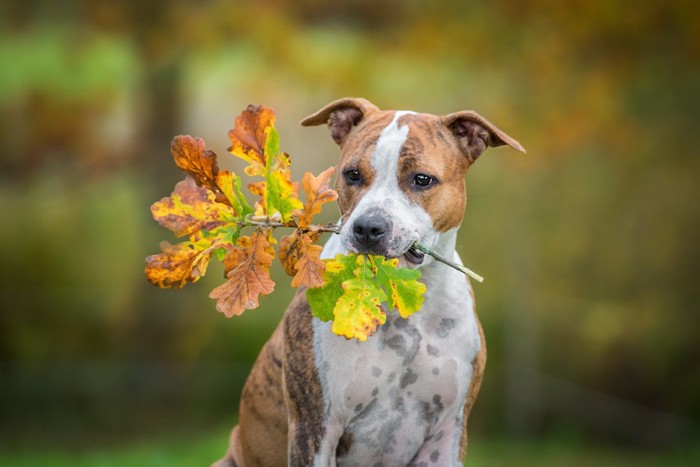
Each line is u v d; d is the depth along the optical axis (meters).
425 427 4.92
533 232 16.27
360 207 4.44
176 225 4.05
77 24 14.68
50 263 17.55
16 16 14.57
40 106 16.50
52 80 15.74
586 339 15.96
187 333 15.65
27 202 18.42
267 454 5.31
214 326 15.87
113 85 16.00
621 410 14.88
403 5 15.09
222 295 4.03
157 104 15.30
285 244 4.21
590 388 15.76
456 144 4.84
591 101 14.47
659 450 14.34
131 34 14.53
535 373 15.20
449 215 4.70
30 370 15.17
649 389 15.52
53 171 17.58
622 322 15.91
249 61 15.48
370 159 4.59
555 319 16.19
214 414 14.73
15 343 15.59
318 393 4.71
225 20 14.14
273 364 5.17
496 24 14.55
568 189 16.28
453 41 14.70
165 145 15.44
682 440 14.38
